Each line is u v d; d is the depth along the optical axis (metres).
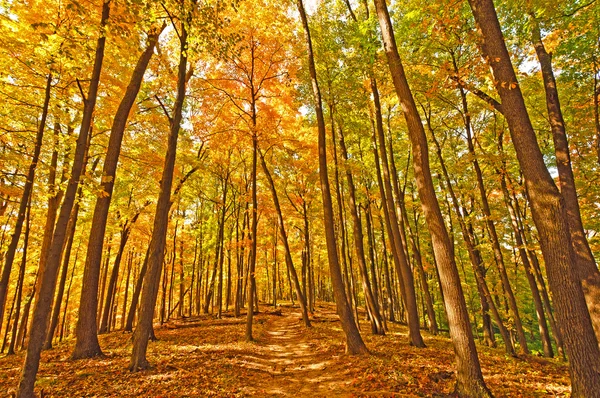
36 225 17.58
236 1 7.92
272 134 15.74
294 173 20.62
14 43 8.50
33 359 5.62
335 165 14.96
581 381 4.93
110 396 6.08
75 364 8.43
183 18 6.97
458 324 6.10
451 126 16.14
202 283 36.16
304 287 26.75
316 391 7.00
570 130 13.34
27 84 10.24
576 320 5.08
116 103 12.21
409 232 17.69
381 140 12.95
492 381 7.45
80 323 9.51
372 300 14.23
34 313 5.79
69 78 10.15
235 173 24.62
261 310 28.97
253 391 6.91
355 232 14.74
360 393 6.34
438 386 6.61
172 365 8.20
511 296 12.44
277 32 13.30
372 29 11.79
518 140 5.91
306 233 22.81
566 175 9.07
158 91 12.66
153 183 16.11
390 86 13.30
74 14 8.25
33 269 19.80
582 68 10.95
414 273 25.22
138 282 17.27
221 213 26.17
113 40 7.41
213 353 10.02
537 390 6.77
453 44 11.11
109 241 21.62
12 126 11.73
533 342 26.09
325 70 13.77
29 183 10.02
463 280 23.44
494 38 6.23
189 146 16.92
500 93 6.21
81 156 6.59
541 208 5.56
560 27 8.95
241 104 15.64
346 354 9.59
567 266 5.23
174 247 24.92
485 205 13.05
